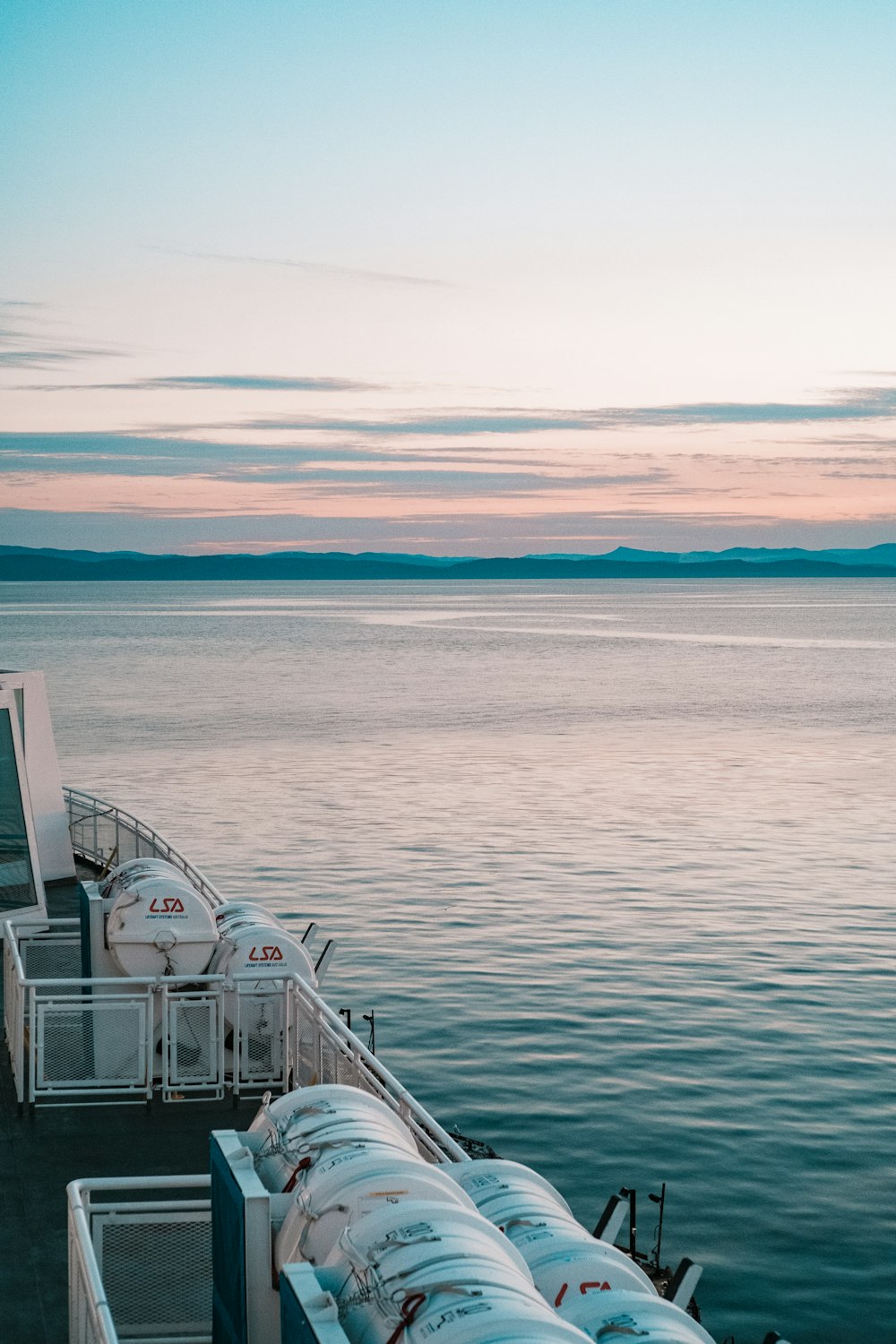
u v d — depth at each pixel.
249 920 13.05
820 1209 20.22
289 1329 5.47
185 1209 7.72
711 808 57.16
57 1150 10.42
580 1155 22.00
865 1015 29.09
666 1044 27.12
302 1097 7.46
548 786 63.00
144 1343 7.62
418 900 39.84
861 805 58.47
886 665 148.62
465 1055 26.47
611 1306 6.00
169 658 155.50
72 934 14.55
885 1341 16.81
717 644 189.38
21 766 17.31
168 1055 11.46
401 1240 5.46
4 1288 8.31
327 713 95.06
